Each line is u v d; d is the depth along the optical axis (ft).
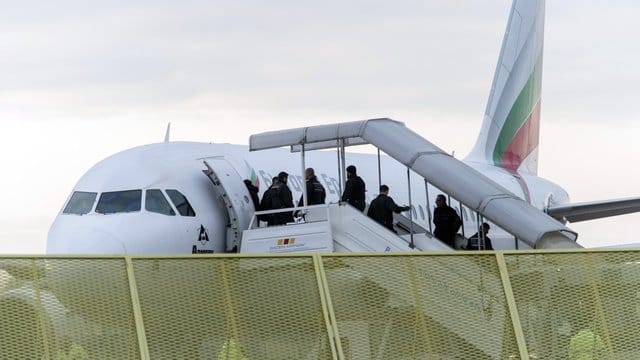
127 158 187.52
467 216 266.77
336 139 177.68
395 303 101.55
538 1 335.26
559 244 157.48
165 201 178.70
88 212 174.40
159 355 95.96
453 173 167.63
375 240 171.53
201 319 97.35
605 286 105.40
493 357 102.37
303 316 99.50
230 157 205.16
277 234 174.60
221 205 189.47
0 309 93.30
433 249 173.58
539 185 316.19
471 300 102.89
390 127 175.42
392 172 250.57
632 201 271.28
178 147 199.52
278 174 206.59
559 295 104.27
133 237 170.40
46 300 94.53
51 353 94.27
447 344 102.17
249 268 98.94
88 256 95.40
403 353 101.40
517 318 102.63
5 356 93.20
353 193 181.16
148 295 96.22
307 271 99.96
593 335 104.42
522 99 333.42
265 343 98.48
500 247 270.26
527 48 334.03
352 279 100.99
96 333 95.30
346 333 100.07
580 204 278.67
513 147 330.34
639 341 104.83
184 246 177.99
